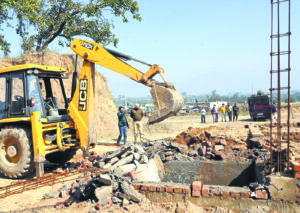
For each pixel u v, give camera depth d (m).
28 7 16.55
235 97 176.00
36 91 7.19
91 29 20.55
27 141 6.92
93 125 7.57
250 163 8.04
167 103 5.96
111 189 5.12
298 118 20.53
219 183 8.17
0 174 7.64
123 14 20.06
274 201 4.75
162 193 5.24
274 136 10.21
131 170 6.25
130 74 6.71
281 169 5.46
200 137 10.73
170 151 9.33
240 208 4.81
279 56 4.76
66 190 5.86
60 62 15.97
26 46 18.80
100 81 18.36
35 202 5.40
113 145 12.20
